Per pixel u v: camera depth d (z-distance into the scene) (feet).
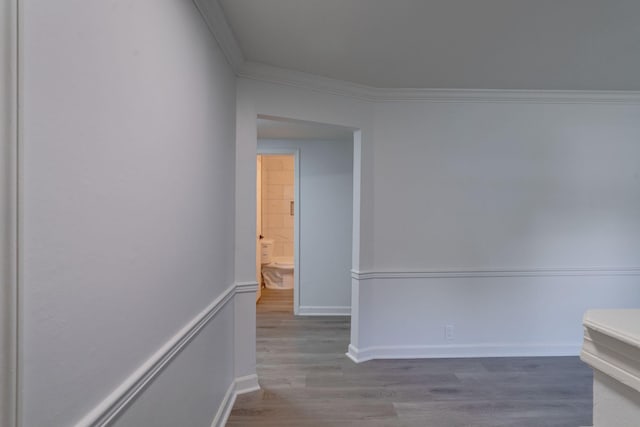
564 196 10.39
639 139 10.40
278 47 7.54
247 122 8.30
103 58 2.94
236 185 8.18
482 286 10.36
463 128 10.29
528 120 10.32
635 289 10.46
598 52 7.80
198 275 5.44
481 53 7.86
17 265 2.09
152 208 3.87
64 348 2.51
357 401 7.89
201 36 5.55
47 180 2.33
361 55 7.95
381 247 10.23
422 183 10.27
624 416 1.88
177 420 4.62
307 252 15.01
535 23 6.61
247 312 8.33
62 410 2.49
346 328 13.19
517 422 7.13
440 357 10.29
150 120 3.81
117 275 3.19
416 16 6.37
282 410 7.51
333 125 9.53
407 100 10.19
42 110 2.28
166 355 4.20
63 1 2.46
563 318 10.43
